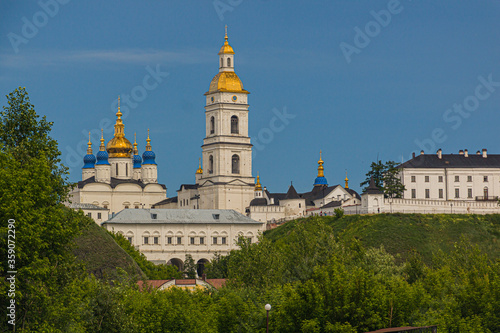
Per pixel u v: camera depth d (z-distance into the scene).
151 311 158.12
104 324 142.25
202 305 171.50
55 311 129.50
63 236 132.88
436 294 180.50
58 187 140.12
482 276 190.88
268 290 172.12
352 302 155.25
